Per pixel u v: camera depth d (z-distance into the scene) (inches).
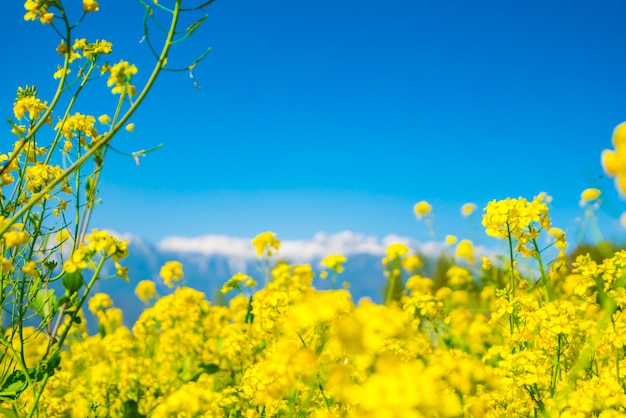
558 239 129.5
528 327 109.8
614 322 101.8
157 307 186.1
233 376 162.1
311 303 69.9
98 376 144.1
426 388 46.8
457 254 187.6
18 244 92.5
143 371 159.2
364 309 58.1
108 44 101.3
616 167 27.4
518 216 128.0
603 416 81.6
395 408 45.6
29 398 123.7
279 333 105.0
